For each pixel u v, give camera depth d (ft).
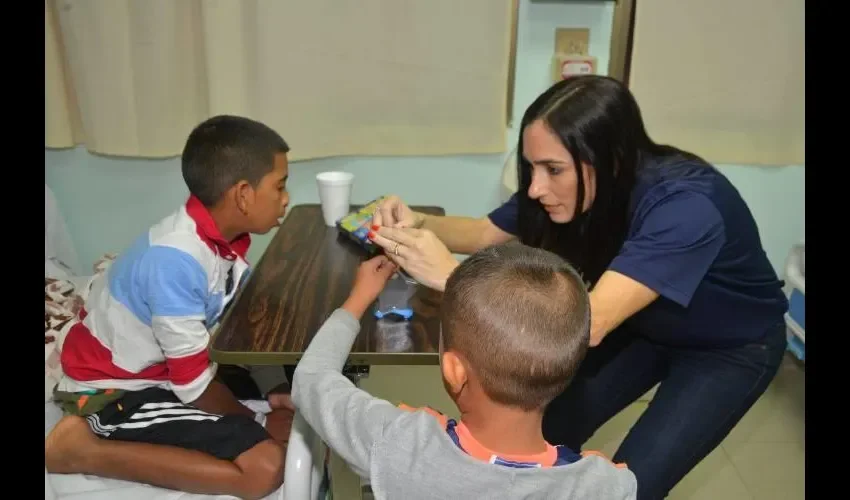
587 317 2.57
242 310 3.65
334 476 4.41
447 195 6.81
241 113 6.16
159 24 5.87
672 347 4.45
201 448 3.76
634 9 6.10
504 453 2.51
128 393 4.07
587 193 3.82
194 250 3.86
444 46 6.11
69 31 5.88
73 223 6.82
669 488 3.97
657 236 3.57
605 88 3.66
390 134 6.40
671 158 3.97
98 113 6.09
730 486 5.75
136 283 3.84
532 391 2.48
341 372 3.01
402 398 6.63
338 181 4.95
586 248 4.07
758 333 4.22
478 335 2.46
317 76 6.11
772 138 6.55
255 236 6.86
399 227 3.82
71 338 4.16
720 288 4.01
